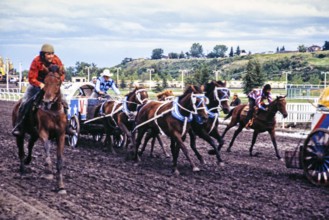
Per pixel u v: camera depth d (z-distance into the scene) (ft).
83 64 270.26
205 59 555.28
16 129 39.32
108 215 29.14
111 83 59.52
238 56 463.83
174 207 31.07
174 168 42.55
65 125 36.04
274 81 243.19
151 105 46.65
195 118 45.03
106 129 55.31
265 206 31.53
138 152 51.52
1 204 31.35
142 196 33.94
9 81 295.48
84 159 49.65
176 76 343.46
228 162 49.19
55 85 34.71
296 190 36.24
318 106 38.99
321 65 342.23
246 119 53.93
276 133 75.51
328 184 37.19
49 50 36.88
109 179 39.63
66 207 30.89
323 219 28.86
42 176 40.34
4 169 43.21
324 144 37.32
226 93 48.26
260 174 42.68
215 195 34.37
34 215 28.99
